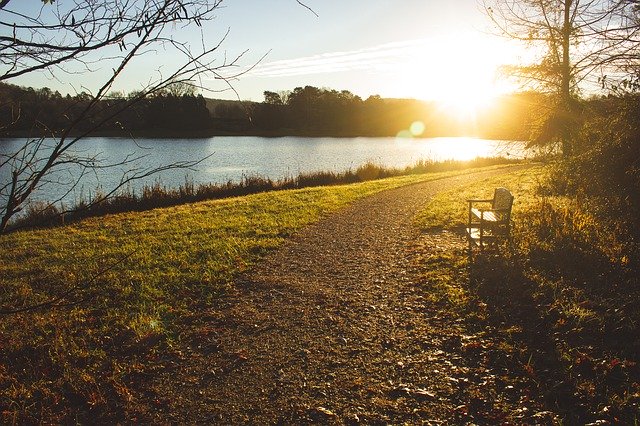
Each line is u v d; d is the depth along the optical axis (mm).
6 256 10539
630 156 8859
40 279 8578
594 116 10406
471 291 6836
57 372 5246
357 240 10703
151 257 9555
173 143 53125
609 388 4312
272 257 9430
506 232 8734
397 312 6457
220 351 5609
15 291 8000
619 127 8977
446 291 6949
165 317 6609
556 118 13648
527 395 4352
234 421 4285
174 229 12445
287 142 70750
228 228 12180
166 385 4926
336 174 27094
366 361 5207
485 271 7551
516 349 5105
